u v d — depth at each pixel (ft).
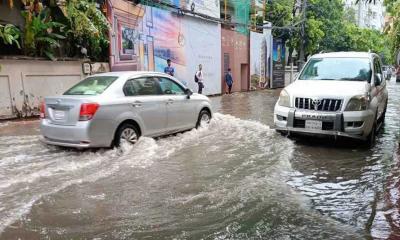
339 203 16.70
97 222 14.57
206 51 72.18
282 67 111.65
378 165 22.58
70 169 20.92
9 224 14.32
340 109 26.30
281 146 26.89
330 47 135.74
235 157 24.07
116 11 50.03
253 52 92.43
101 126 23.53
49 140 24.43
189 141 28.35
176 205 16.26
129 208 15.90
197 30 69.05
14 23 45.21
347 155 24.91
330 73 30.96
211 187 18.52
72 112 23.31
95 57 49.42
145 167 21.63
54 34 44.11
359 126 26.16
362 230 14.01
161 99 28.04
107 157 23.34
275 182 19.39
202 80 66.28
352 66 31.09
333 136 26.53
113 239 13.29
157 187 18.44
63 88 43.88
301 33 108.78
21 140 28.12
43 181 18.97
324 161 23.47
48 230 13.89
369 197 17.43
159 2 58.49
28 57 40.16
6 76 38.14
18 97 39.29
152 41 57.67
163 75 29.30
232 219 14.90
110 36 49.19
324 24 127.65
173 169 21.39
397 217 15.19
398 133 32.96
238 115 43.39
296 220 14.88
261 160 23.41
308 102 27.22
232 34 81.92
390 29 56.95
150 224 14.43
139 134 26.35
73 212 15.44
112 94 24.59
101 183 18.86
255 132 31.76
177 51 63.57
